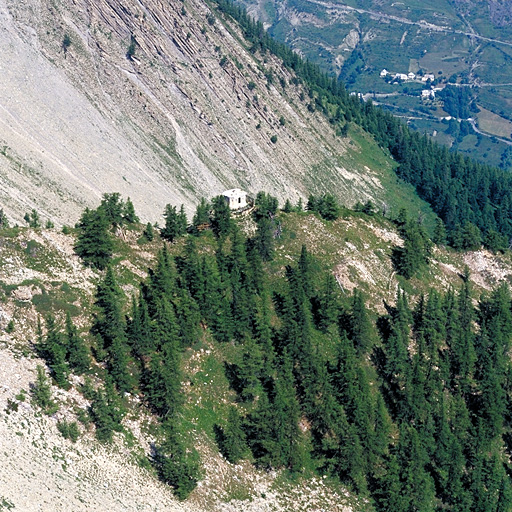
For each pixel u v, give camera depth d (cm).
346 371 12900
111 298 12656
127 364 12038
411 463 12100
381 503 11944
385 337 15188
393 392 14075
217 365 13038
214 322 13475
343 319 14812
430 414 13388
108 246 13650
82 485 9588
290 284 15038
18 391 10412
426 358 14900
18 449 9481
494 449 13788
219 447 11738
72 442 10212
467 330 15450
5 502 8531
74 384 11181
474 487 12581
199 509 10538
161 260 14250
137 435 11106
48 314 12212
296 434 11875
